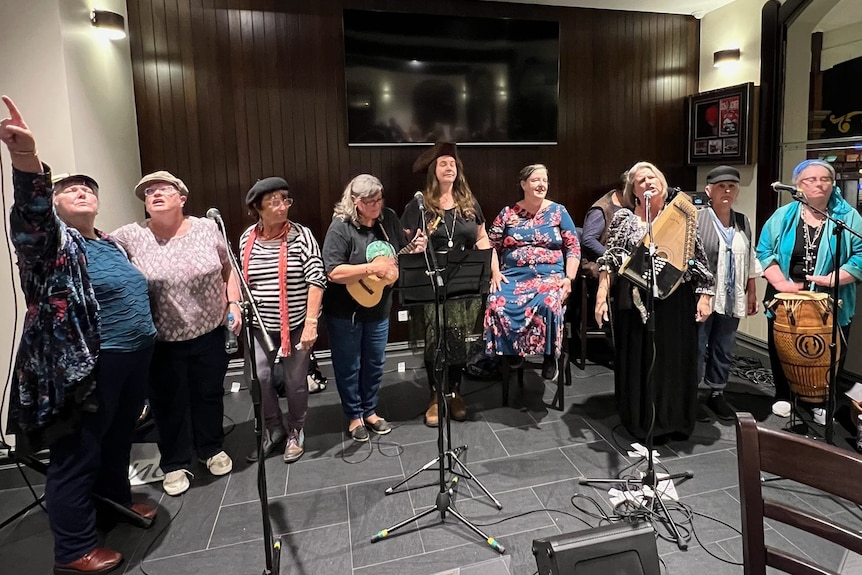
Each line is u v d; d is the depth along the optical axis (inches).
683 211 95.5
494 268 119.5
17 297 102.7
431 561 76.7
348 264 102.0
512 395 133.7
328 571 75.4
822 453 40.0
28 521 89.5
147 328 80.6
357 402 111.6
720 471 97.3
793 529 82.4
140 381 82.5
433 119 155.7
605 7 166.4
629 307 102.2
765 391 131.6
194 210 145.7
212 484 97.9
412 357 161.0
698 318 100.8
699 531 81.4
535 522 84.5
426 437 113.5
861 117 134.0
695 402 105.8
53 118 99.4
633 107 175.3
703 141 174.2
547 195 171.3
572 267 118.6
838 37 137.8
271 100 146.7
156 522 87.3
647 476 88.6
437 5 154.4
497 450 106.9
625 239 99.7
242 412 128.2
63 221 73.6
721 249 111.0
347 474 100.0
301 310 101.9
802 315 106.5
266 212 98.0
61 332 68.9
